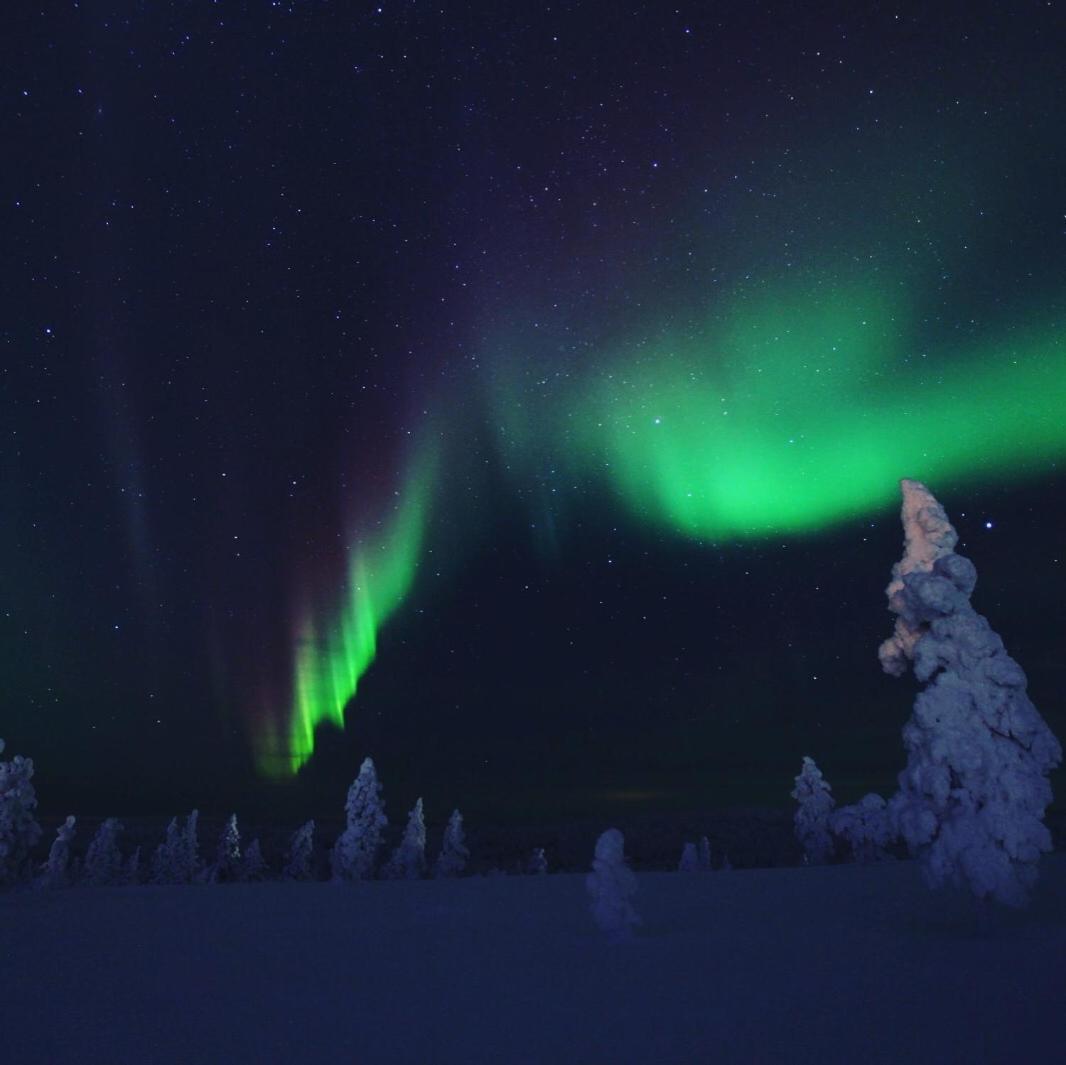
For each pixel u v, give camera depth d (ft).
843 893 79.66
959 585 57.72
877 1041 29.68
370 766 187.73
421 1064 29.12
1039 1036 29.35
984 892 51.16
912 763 56.34
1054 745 53.57
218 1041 32.78
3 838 105.50
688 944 53.78
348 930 64.80
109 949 56.80
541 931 62.34
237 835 232.32
